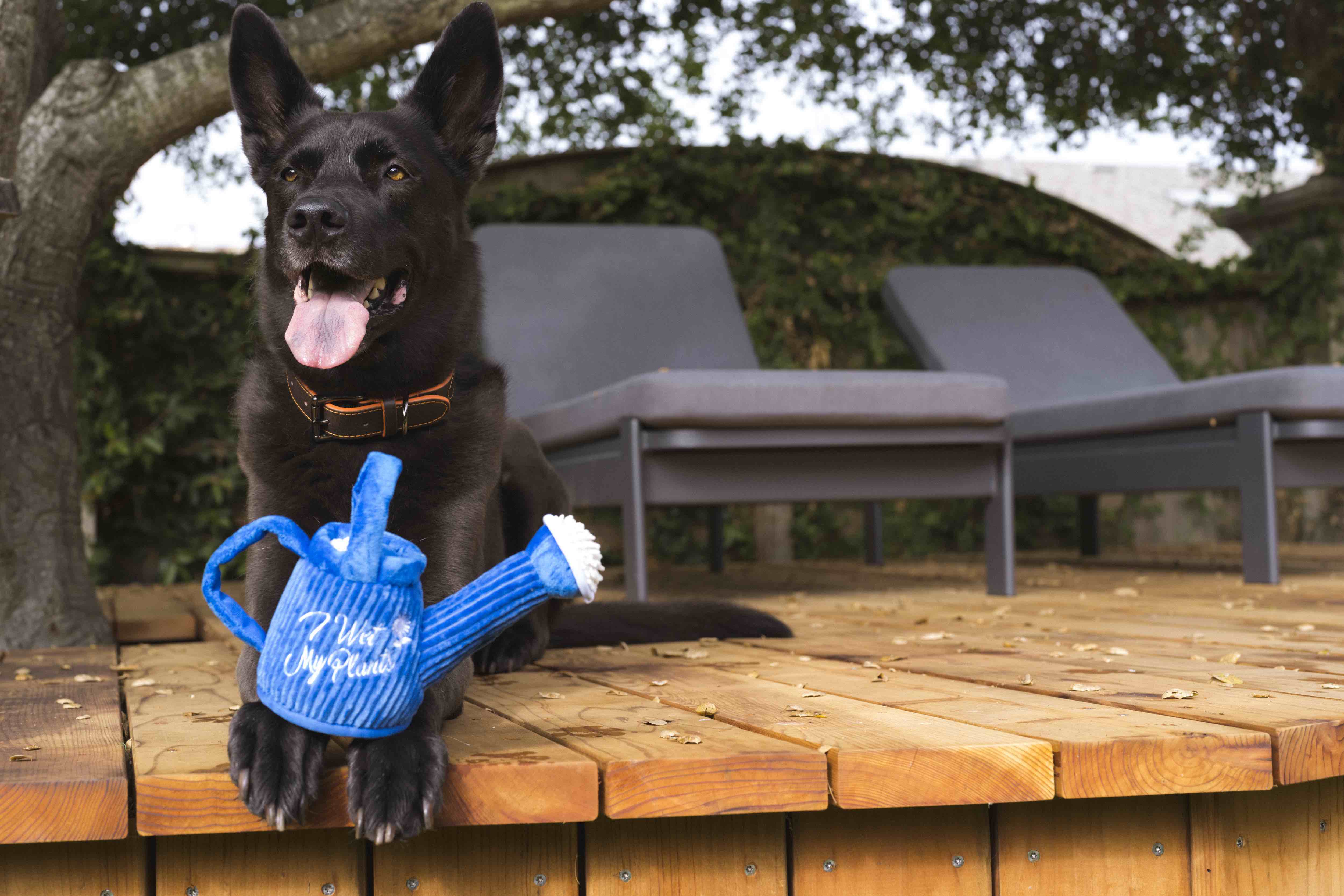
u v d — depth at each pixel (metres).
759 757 1.19
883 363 6.32
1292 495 6.69
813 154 6.17
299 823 1.08
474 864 1.21
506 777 1.15
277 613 1.14
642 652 2.33
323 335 1.51
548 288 4.53
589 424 3.47
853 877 1.28
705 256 4.84
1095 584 4.11
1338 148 6.37
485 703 1.65
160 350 5.23
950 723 1.39
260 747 1.08
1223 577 4.18
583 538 1.18
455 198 1.82
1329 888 1.41
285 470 1.58
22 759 1.22
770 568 5.64
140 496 5.18
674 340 4.51
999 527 3.64
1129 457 4.16
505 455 2.33
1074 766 1.24
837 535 6.18
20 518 2.66
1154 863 1.34
